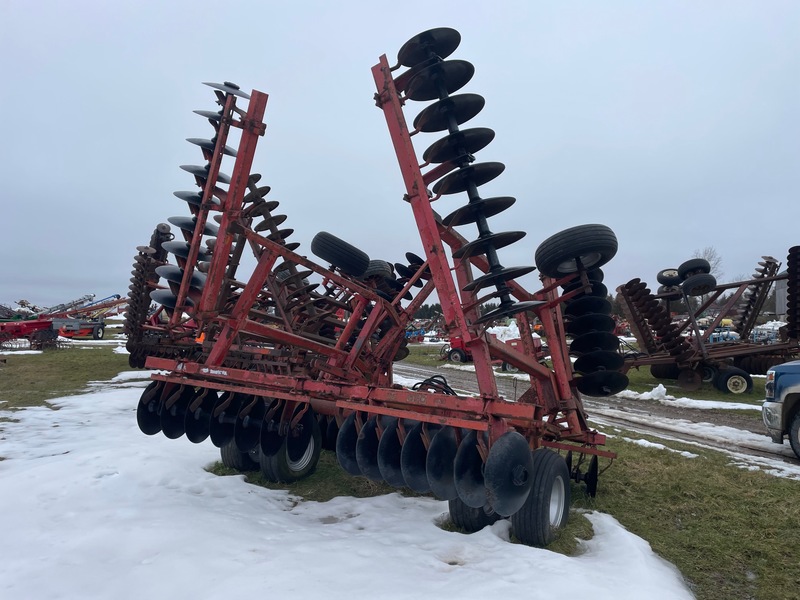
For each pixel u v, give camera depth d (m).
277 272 6.75
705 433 9.04
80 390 12.67
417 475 4.06
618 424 10.06
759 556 4.11
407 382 15.26
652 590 3.19
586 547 4.15
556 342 5.56
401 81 4.60
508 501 3.50
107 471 5.47
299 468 5.71
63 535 3.79
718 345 15.49
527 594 2.99
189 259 6.34
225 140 5.74
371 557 3.50
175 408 5.80
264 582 3.04
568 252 4.55
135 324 14.48
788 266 14.25
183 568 3.20
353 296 6.64
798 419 7.24
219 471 5.95
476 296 4.87
